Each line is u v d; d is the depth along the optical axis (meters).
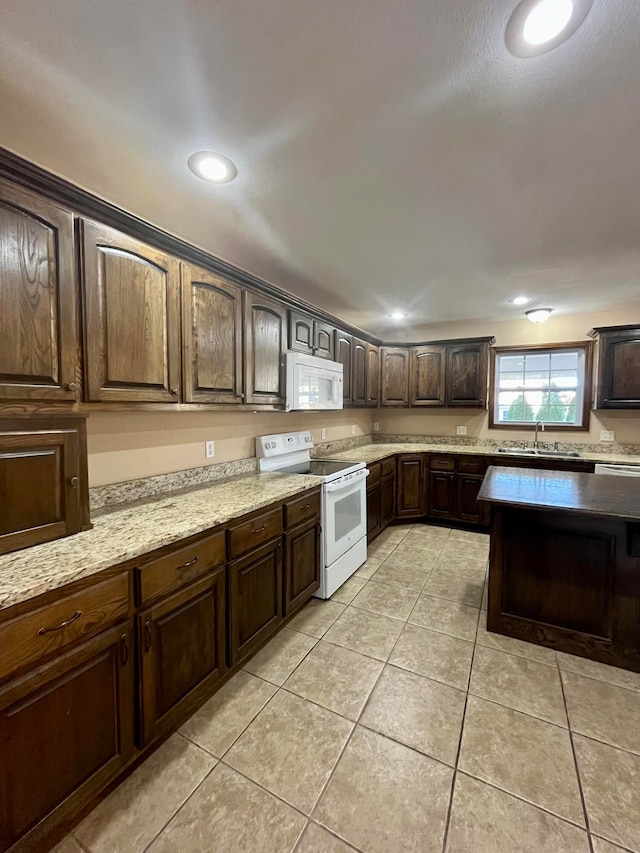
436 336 4.77
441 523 4.39
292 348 2.80
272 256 2.48
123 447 2.01
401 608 2.53
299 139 1.38
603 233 2.18
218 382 2.11
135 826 1.22
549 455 3.82
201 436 2.47
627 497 2.10
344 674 1.92
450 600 2.63
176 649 1.52
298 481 2.53
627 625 1.95
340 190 1.72
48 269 1.33
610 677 1.89
